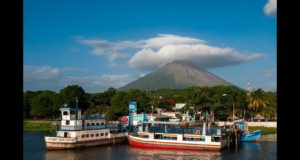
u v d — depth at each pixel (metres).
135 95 172.38
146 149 92.75
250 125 150.88
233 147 97.88
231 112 161.38
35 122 165.62
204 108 165.25
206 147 90.25
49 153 83.25
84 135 92.75
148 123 104.56
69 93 179.00
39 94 192.88
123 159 77.19
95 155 81.75
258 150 91.69
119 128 110.38
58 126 97.88
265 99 153.38
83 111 184.75
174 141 92.94
